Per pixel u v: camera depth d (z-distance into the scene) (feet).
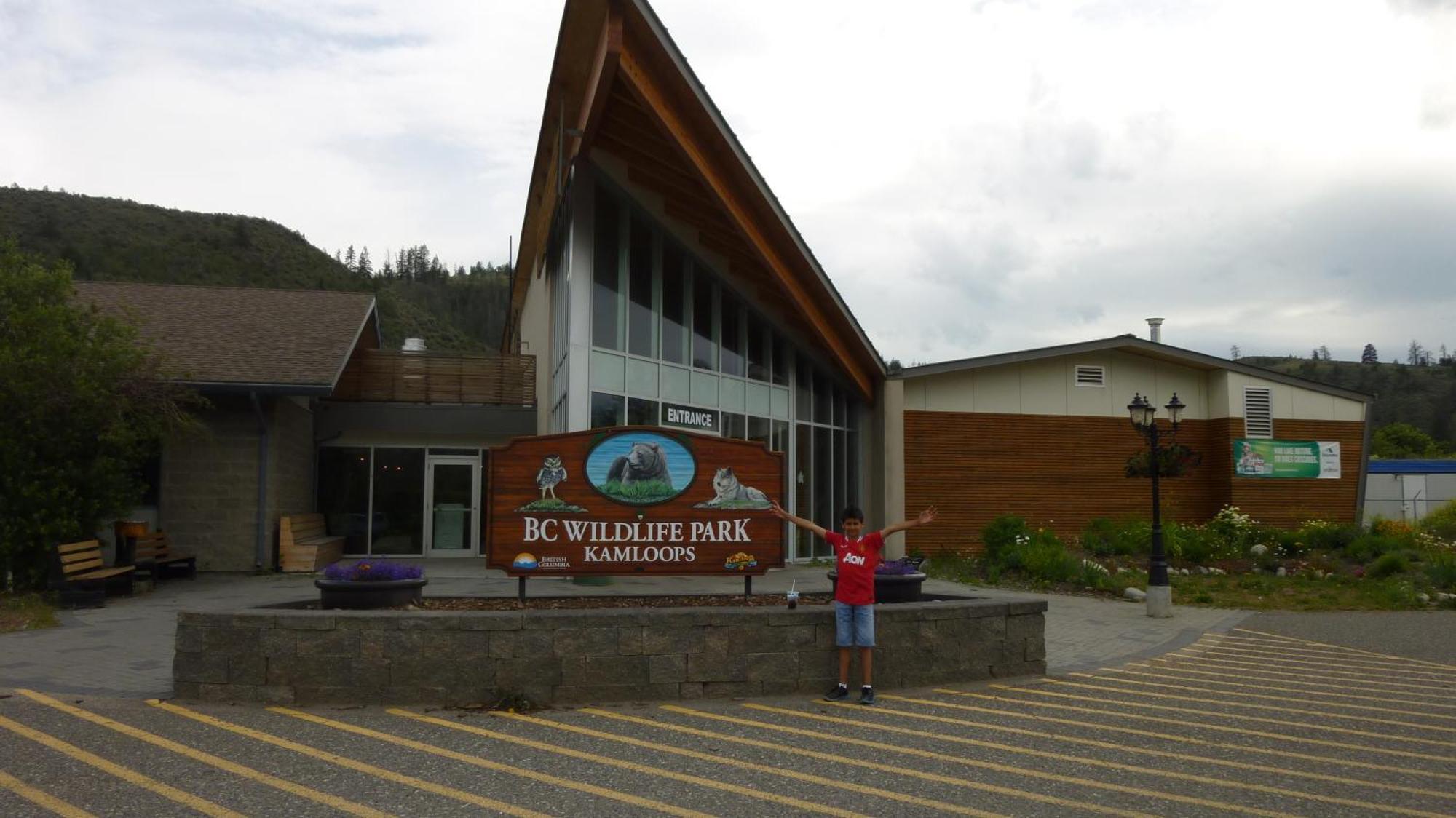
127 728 21.43
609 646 24.86
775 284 62.18
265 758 19.29
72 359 44.70
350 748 20.11
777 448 70.44
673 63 42.50
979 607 28.73
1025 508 80.38
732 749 20.63
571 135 48.26
